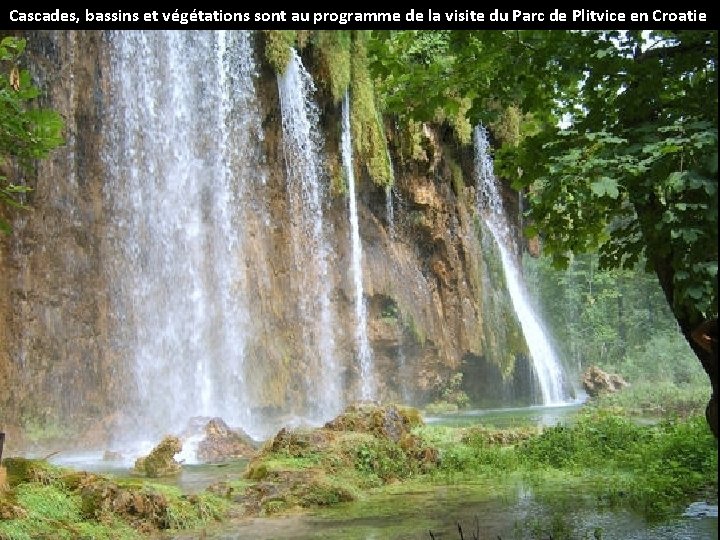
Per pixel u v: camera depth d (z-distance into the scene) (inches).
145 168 821.9
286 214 949.8
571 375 1357.0
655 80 193.0
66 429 694.5
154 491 281.6
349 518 287.1
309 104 983.0
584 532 243.8
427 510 297.1
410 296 1049.5
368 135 1022.4
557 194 193.6
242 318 879.7
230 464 460.1
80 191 758.5
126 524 267.7
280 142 951.6
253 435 743.1
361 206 1034.7
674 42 204.2
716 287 166.2
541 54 210.7
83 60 770.8
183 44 874.8
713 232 169.5
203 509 289.0
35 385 686.5
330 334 960.9
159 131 840.9
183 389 808.9
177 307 824.9
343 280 990.4
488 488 344.8
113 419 735.7
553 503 298.4
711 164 152.7
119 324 769.6
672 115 189.9
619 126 197.8
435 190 1098.7
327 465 364.2
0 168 661.3
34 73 717.9
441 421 788.6
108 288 766.5
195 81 882.8
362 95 1023.0
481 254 1154.7
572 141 205.6
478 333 1096.8
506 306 1173.7
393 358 1018.1
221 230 884.6
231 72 914.7
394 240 1071.0
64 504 264.2
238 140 916.6
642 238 202.5
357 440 392.8
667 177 177.2
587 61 202.8
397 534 254.8
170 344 810.2
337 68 984.3
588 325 1604.3
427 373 1040.2
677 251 181.5
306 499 317.7
